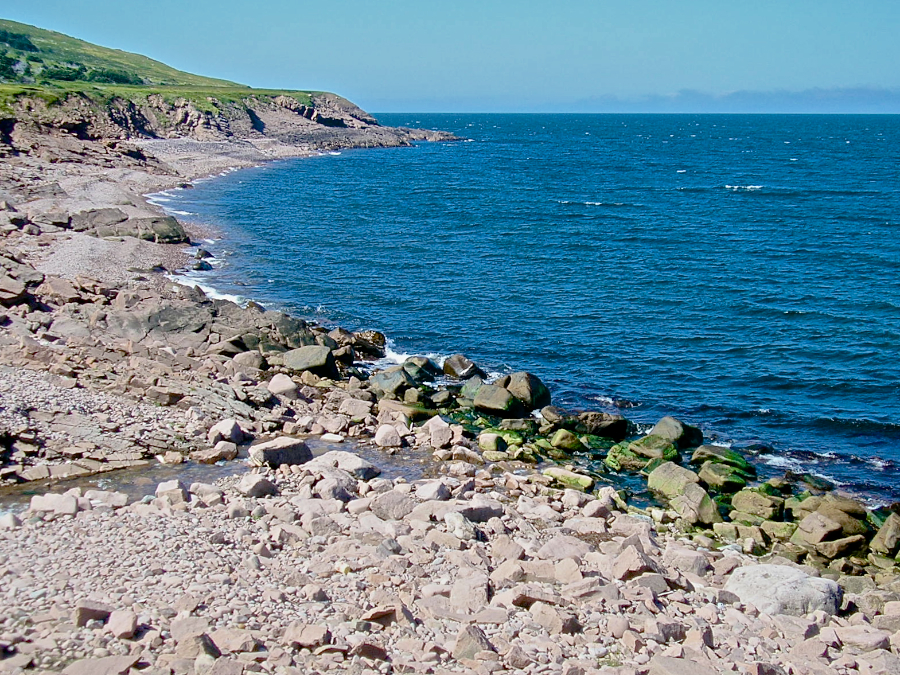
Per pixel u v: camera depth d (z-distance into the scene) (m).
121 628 12.79
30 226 51.97
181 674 11.98
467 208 88.25
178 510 18.92
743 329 43.38
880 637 15.65
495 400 31.50
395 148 190.38
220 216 76.12
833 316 45.47
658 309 47.25
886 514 24.39
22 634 12.70
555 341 41.44
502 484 24.81
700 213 86.06
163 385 28.28
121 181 87.88
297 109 186.00
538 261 60.47
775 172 135.88
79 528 17.06
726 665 14.11
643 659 13.97
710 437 30.16
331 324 43.50
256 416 28.23
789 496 25.27
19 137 87.81
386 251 63.06
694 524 23.16
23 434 22.86
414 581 16.39
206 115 146.00
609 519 22.27
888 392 34.69
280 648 13.09
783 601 17.16
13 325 32.03
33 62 163.25
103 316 34.97
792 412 32.59
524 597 15.59
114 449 23.62
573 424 30.17
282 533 17.81
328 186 105.50
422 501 21.53
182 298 41.00
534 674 13.25
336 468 23.55
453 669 13.22
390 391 32.91
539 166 146.00
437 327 43.53
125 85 160.62
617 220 81.06
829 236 71.31
